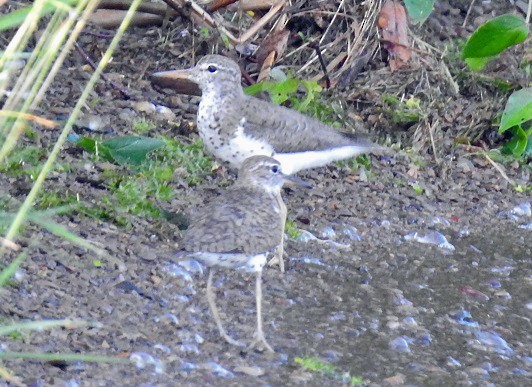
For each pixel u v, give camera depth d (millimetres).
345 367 9898
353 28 16781
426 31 17641
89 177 12812
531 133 16172
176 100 15594
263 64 16062
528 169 15930
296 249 12625
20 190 12156
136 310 10281
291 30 17156
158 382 8953
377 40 16781
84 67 15734
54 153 7660
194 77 12844
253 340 10117
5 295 9859
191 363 9430
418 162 15492
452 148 16000
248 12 17109
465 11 18547
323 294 11539
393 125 16047
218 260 9961
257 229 10094
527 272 12859
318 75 16422
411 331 10883
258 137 12859
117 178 12930
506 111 15445
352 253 12820
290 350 10062
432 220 14109
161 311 10367
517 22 15625
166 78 15703
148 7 16719
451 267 12773
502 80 16812
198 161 14133
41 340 9234
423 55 16906
